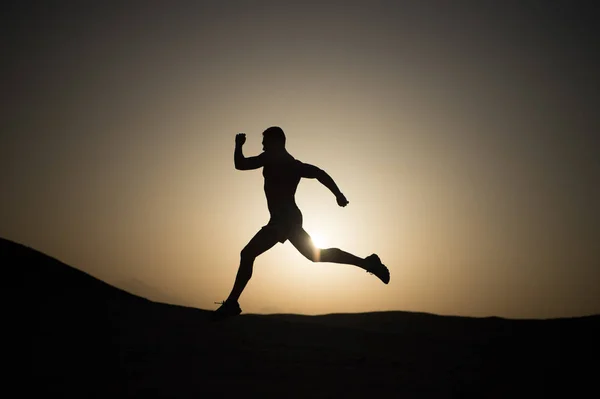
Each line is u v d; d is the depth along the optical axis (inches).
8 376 243.6
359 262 270.5
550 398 259.0
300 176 272.8
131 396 231.5
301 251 269.9
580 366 318.3
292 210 268.5
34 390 231.1
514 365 321.7
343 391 253.6
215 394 239.6
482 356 342.0
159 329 331.0
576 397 260.5
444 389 266.1
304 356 312.3
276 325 382.9
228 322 374.9
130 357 281.1
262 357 302.7
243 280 269.0
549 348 374.3
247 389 248.7
